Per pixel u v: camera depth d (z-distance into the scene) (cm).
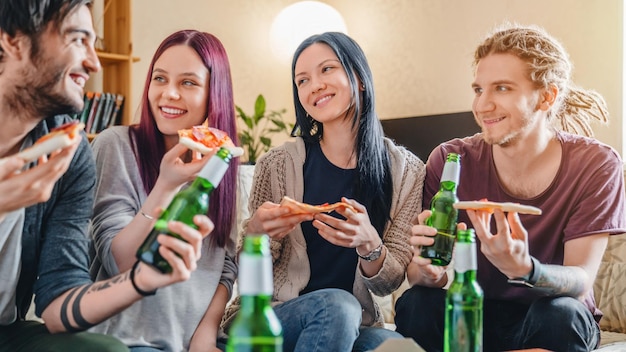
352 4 473
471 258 113
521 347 164
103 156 165
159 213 135
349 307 151
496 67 173
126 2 377
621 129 327
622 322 238
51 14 123
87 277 138
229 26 466
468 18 397
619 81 328
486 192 185
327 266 182
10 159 108
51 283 133
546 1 357
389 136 400
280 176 189
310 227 182
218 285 172
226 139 148
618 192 175
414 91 431
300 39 460
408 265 182
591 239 171
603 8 334
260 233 164
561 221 177
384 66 451
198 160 142
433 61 419
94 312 124
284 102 496
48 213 140
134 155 166
